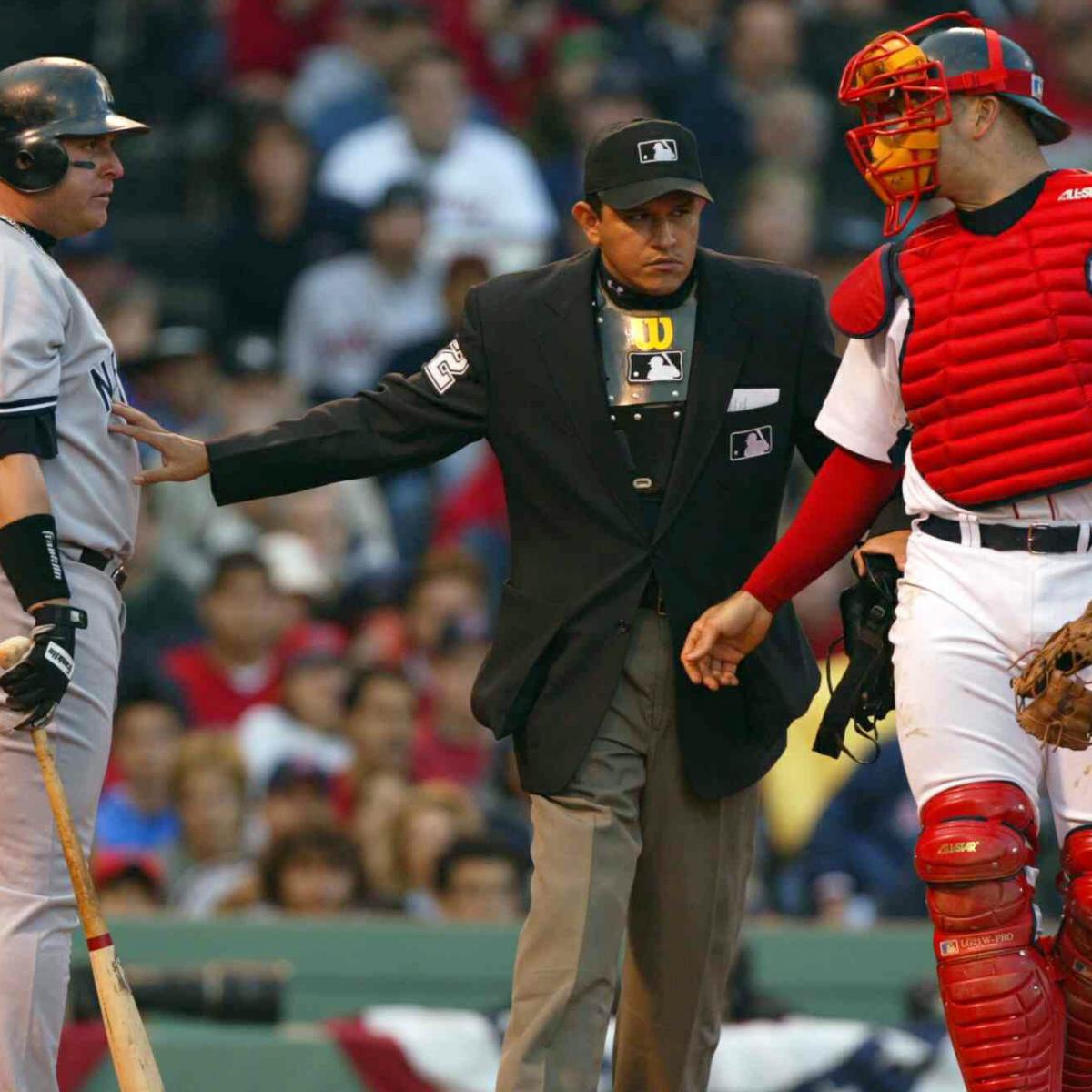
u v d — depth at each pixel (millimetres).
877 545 16281
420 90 42812
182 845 28547
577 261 17203
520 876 27766
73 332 16094
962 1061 14688
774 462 16984
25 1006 15719
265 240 41906
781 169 45094
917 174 14867
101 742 16219
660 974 17203
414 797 27953
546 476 16828
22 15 48156
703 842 17000
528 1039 16250
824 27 47906
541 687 16859
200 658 31734
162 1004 22859
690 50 47375
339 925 25016
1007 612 14711
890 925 28078
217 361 38781
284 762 28891
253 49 46969
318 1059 22203
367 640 33031
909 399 14984
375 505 37094
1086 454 14445
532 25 47531
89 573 16203
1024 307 14508
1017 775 14844
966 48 14781
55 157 16172
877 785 30094
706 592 16750
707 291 16938
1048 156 47531
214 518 35281
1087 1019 15141
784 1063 22859
